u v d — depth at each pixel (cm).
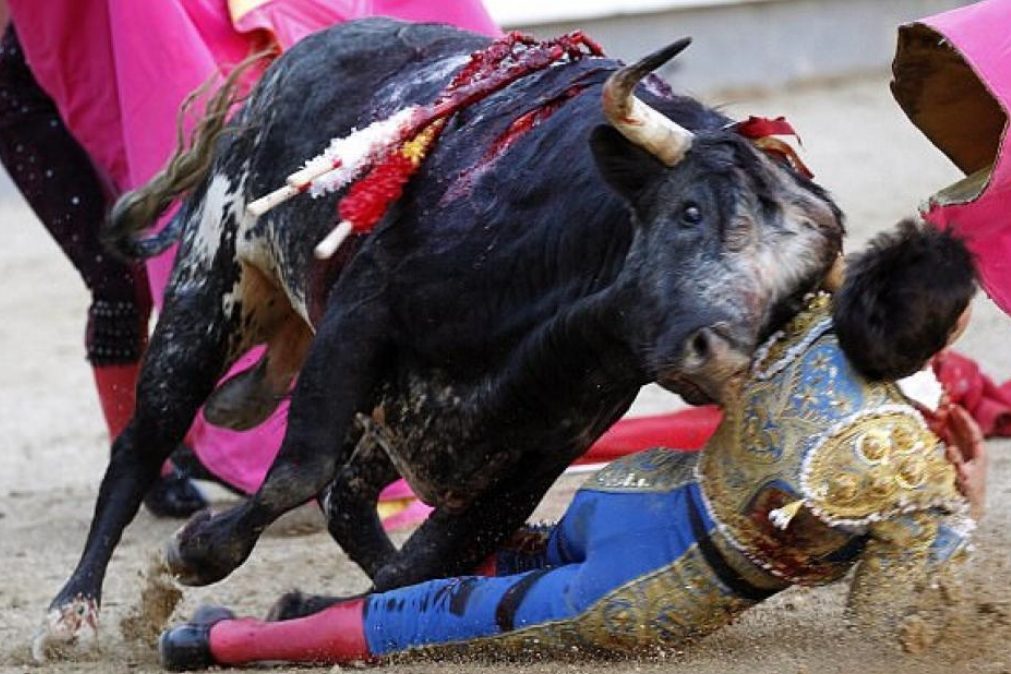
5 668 1129
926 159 2934
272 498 1041
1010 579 1092
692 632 925
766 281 844
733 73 3434
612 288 891
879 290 838
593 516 943
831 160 2953
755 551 892
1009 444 1550
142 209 1223
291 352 1240
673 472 927
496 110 1024
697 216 855
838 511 857
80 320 2566
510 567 1067
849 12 3488
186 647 1046
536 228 962
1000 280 1037
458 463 1030
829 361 865
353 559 1199
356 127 1096
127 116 1422
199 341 1191
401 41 1133
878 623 870
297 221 1104
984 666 926
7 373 2308
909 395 870
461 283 991
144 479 1205
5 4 1585
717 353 838
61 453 1919
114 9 1419
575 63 1034
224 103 1187
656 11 3356
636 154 873
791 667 943
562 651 947
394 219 1023
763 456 873
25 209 3247
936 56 1013
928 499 861
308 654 1012
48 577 1402
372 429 1080
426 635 975
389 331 1029
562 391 972
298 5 1432
